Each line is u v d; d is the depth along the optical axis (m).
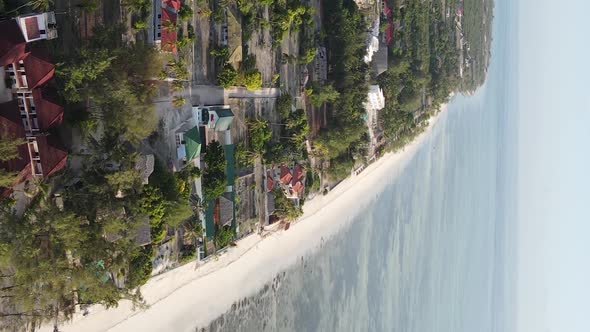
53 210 35.84
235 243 57.31
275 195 63.03
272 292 62.34
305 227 69.81
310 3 71.94
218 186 53.72
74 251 36.94
